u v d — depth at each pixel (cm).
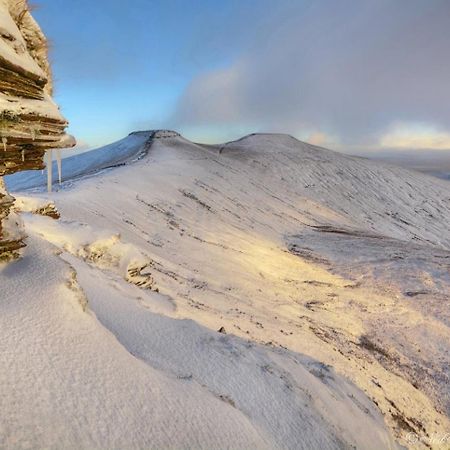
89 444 420
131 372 570
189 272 2422
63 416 435
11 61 579
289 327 1969
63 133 718
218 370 810
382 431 1035
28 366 473
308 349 1680
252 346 1011
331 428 803
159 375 625
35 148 656
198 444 515
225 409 630
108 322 804
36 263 709
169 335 896
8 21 622
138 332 839
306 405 833
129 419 484
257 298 2411
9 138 593
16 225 719
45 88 750
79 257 1338
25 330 525
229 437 565
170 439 493
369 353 2111
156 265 2159
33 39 709
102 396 493
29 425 402
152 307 1152
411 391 1773
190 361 802
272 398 791
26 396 434
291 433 712
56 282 657
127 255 1481
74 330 575
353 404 1060
